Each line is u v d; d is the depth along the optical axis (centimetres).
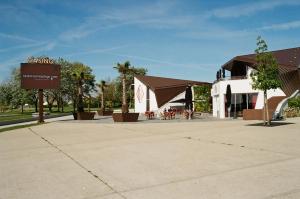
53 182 804
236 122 2547
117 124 2816
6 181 837
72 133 2064
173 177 791
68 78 7206
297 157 967
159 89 4731
